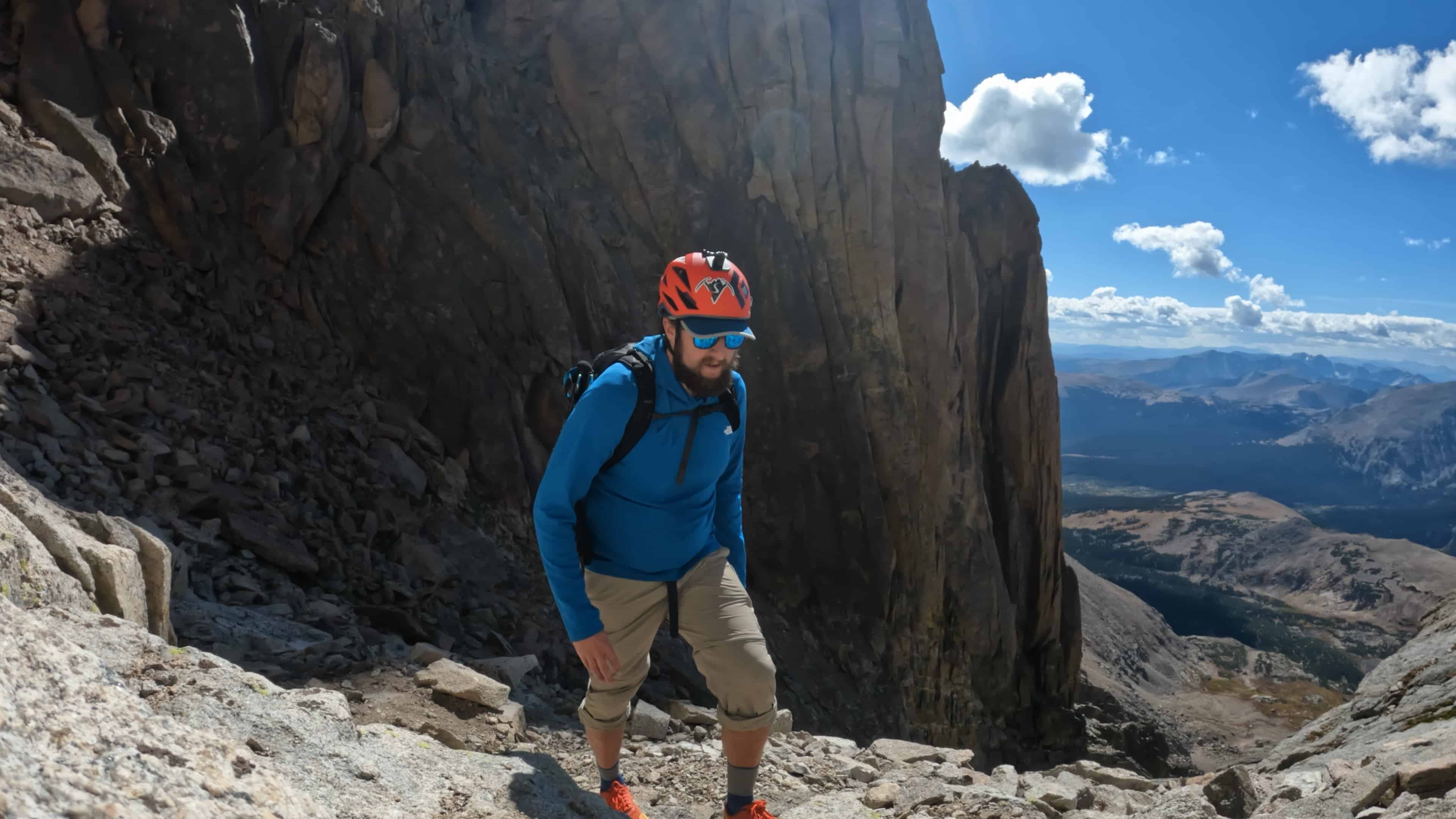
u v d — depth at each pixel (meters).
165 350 8.02
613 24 16.08
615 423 2.38
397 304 11.33
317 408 9.23
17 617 1.45
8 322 6.68
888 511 16.48
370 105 11.79
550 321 12.45
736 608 2.63
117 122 9.34
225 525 6.37
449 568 8.32
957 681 17.03
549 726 4.84
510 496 11.07
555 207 14.02
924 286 17.34
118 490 5.90
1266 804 3.99
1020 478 23.33
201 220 9.72
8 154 8.09
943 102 17.73
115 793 1.14
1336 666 108.50
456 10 14.94
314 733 2.41
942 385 17.45
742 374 15.69
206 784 1.33
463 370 11.45
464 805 2.43
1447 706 5.03
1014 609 18.81
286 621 5.48
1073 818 3.83
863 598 15.38
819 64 16.30
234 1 10.66
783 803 3.93
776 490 15.52
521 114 15.24
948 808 3.83
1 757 1.04
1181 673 62.09
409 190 12.12
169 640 3.97
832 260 16.36
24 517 3.12
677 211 15.86
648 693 6.83
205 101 10.26
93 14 9.55
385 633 6.19
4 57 8.95
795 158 16.27
